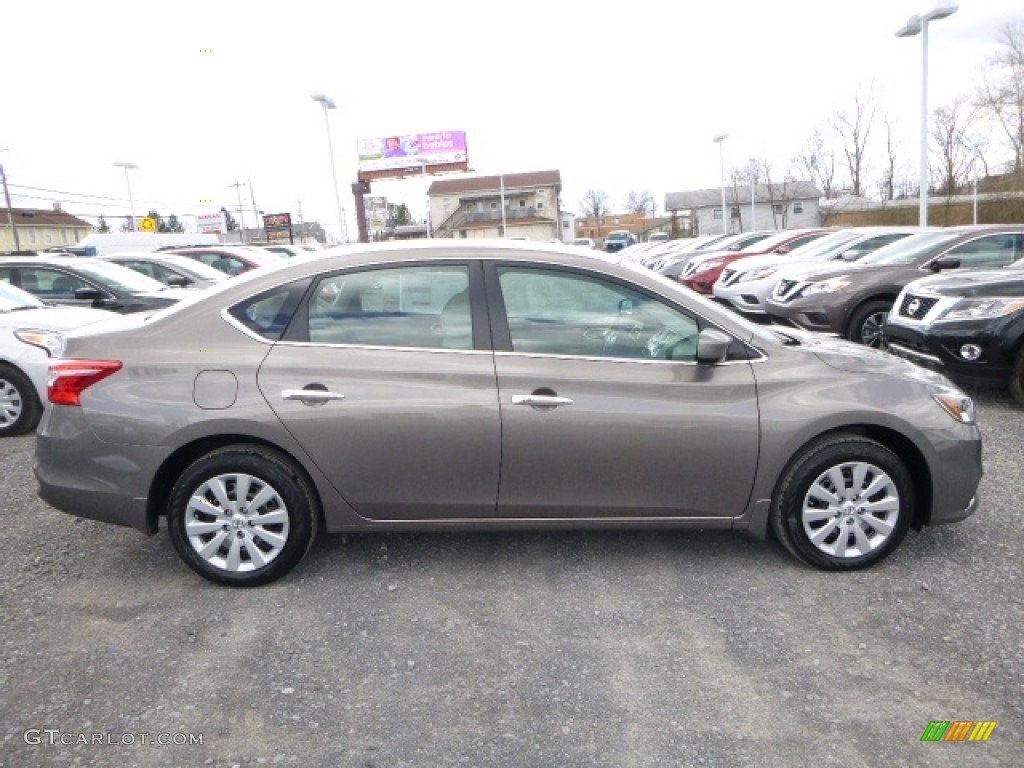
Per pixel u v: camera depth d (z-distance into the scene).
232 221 76.00
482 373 3.65
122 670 3.10
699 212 66.38
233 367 3.64
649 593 3.68
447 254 3.80
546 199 70.94
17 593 3.76
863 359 3.95
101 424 3.63
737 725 2.73
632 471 3.70
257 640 3.31
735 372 3.73
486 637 3.32
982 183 41.06
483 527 3.81
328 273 3.78
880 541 3.80
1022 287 6.76
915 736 2.66
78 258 10.42
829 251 12.49
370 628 3.39
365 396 3.62
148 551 4.24
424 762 2.56
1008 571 3.82
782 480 3.77
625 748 2.62
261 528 3.72
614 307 3.79
